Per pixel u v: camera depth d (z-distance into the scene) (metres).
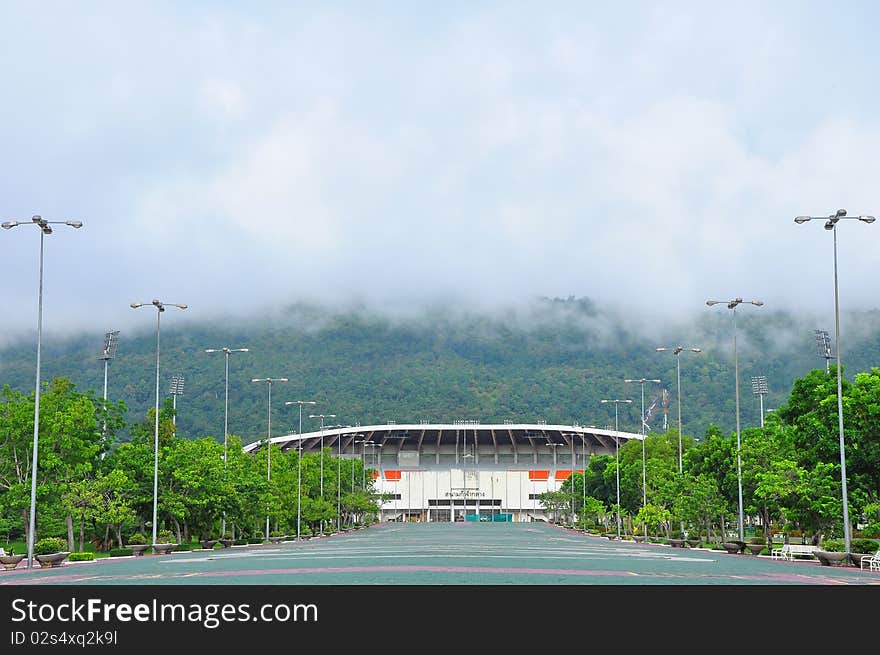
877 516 65.19
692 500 87.69
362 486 199.38
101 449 83.38
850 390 66.69
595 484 168.50
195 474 88.88
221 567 53.62
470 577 42.75
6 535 99.88
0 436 74.38
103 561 67.38
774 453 77.00
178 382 141.62
